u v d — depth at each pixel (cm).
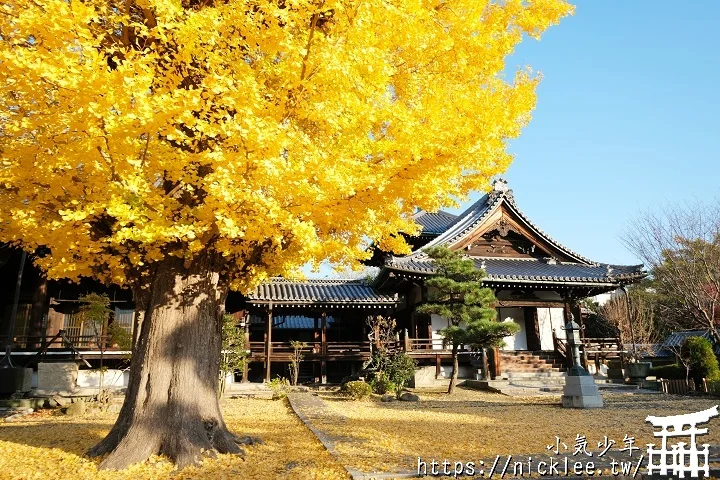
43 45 453
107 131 454
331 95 509
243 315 2200
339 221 606
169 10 449
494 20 709
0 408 1373
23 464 639
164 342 656
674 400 1554
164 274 673
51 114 466
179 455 604
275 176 468
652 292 3216
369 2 491
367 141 543
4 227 588
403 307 2562
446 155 562
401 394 1595
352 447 709
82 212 471
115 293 2022
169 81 509
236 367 1831
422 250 2153
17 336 1759
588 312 3450
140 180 474
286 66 499
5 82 469
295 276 671
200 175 592
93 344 1927
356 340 2697
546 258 2598
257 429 896
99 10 514
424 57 668
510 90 695
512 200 2573
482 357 2106
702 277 1878
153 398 636
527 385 1905
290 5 514
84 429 948
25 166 514
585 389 1362
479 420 1072
